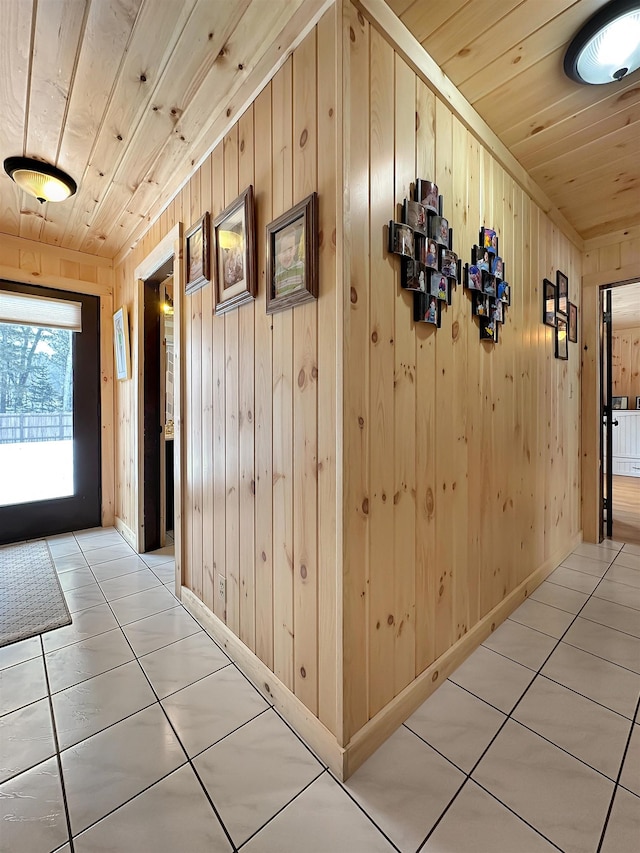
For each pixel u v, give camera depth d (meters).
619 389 6.27
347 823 1.00
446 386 1.54
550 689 1.49
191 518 2.10
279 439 1.38
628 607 2.10
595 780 1.11
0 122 1.76
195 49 1.38
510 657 1.68
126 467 3.28
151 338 3.02
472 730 1.29
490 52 1.37
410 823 0.99
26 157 2.02
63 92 1.58
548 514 2.52
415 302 1.36
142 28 1.30
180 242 2.14
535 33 1.29
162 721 1.33
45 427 3.29
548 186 2.27
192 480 2.08
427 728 1.30
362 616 1.19
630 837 0.96
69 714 1.36
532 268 2.24
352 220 1.11
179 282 2.14
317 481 1.21
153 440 3.03
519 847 0.94
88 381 3.46
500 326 1.90
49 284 3.20
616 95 1.58
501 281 1.83
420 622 1.43
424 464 1.43
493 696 1.45
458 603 1.65
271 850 0.93
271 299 1.37
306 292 1.19
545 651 1.72
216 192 1.77
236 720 1.34
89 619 1.99
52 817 1.01
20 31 1.31
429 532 1.47
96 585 2.38
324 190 1.15
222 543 1.78
